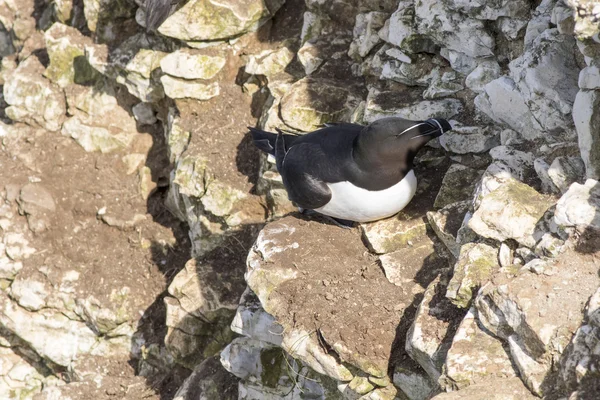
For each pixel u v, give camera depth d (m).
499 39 10.79
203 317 12.91
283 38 14.38
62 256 15.42
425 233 10.20
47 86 17.33
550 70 9.48
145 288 14.79
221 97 14.45
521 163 9.53
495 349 7.61
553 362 7.07
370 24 12.54
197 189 13.71
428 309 8.76
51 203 15.91
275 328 10.70
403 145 9.67
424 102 11.09
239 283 12.97
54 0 18.91
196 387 12.62
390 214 10.32
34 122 17.36
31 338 15.12
